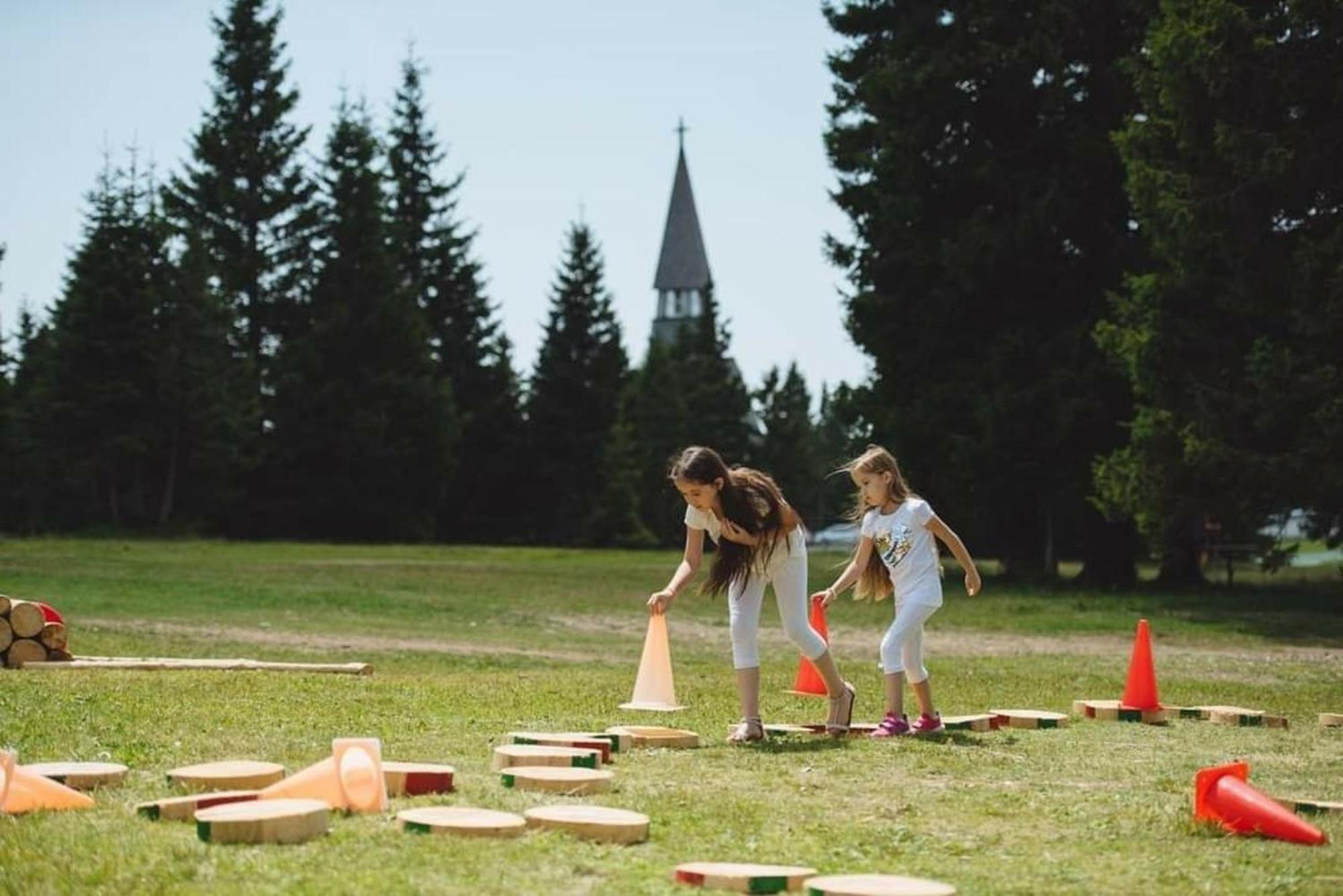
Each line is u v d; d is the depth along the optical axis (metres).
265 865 5.12
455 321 80.50
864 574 9.88
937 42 37.38
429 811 5.90
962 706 11.84
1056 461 35.47
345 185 70.12
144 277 63.34
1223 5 26.23
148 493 66.88
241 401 66.88
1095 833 6.22
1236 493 27.00
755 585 9.09
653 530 86.94
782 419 101.12
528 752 7.36
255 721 9.05
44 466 63.28
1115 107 35.47
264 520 68.12
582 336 81.38
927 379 37.69
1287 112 27.12
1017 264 35.69
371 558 42.72
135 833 5.63
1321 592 33.31
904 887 4.81
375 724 9.12
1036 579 38.47
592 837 5.74
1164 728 10.34
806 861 5.51
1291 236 27.20
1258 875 5.46
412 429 69.88
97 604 22.09
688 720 9.91
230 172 73.12
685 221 149.00
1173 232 27.97
